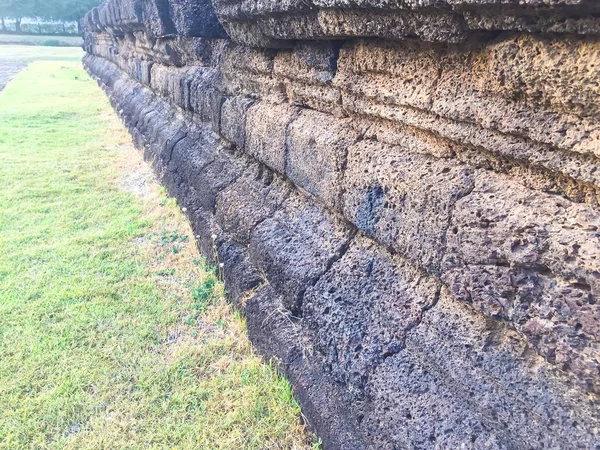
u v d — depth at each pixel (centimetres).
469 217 164
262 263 294
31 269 384
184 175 478
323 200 256
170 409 249
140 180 607
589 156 135
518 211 152
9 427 237
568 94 134
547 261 142
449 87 175
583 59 129
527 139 152
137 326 313
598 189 137
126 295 349
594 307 131
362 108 226
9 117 971
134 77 934
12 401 251
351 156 230
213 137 455
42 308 329
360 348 212
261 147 324
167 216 483
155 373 272
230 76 382
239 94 373
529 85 144
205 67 481
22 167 649
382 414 193
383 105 213
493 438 158
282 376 260
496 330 167
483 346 168
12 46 3659
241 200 351
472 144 171
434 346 184
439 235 178
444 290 189
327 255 251
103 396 256
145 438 233
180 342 300
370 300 218
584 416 137
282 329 267
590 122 134
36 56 2750
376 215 213
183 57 545
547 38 137
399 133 210
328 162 244
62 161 685
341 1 188
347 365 214
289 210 301
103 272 382
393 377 194
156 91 705
